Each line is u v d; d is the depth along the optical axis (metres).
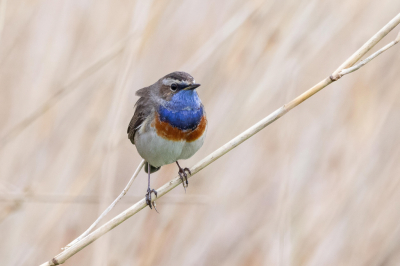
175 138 9.44
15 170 11.65
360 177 12.02
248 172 12.76
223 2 13.23
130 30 10.74
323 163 12.21
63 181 11.29
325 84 7.82
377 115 12.33
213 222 12.36
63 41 12.67
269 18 12.02
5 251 11.09
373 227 11.77
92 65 10.16
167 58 12.98
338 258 11.44
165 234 11.95
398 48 12.76
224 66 12.04
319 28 12.07
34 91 12.34
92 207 12.17
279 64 11.80
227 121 11.83
